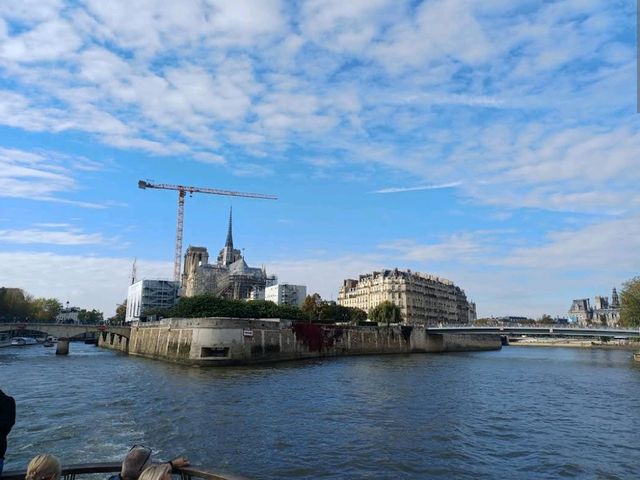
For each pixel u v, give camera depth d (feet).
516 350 619.26
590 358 403.75
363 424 112.57
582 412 134.51
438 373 237.45
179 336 301.22
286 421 114.52
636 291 356.79
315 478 76.23
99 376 212.43
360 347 411.54
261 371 238.68
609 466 85.05
